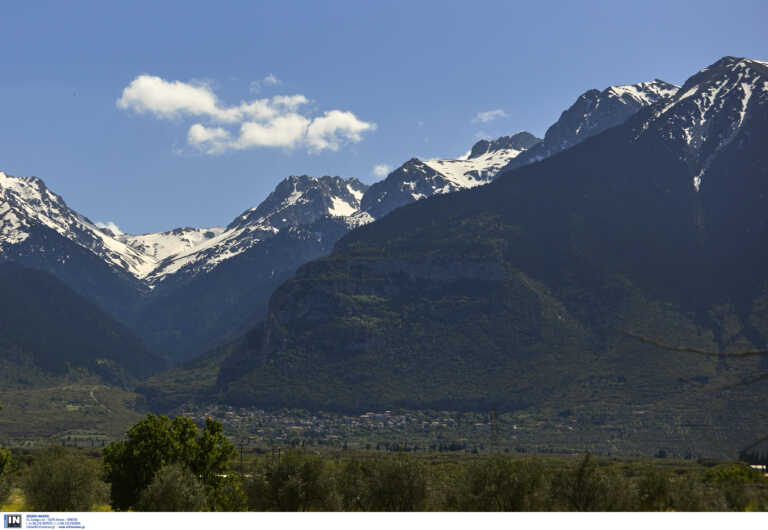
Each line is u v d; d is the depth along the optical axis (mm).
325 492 78750
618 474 78062
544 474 76938
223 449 78125
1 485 76625
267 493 78312
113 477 74500
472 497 74688
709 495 75812
